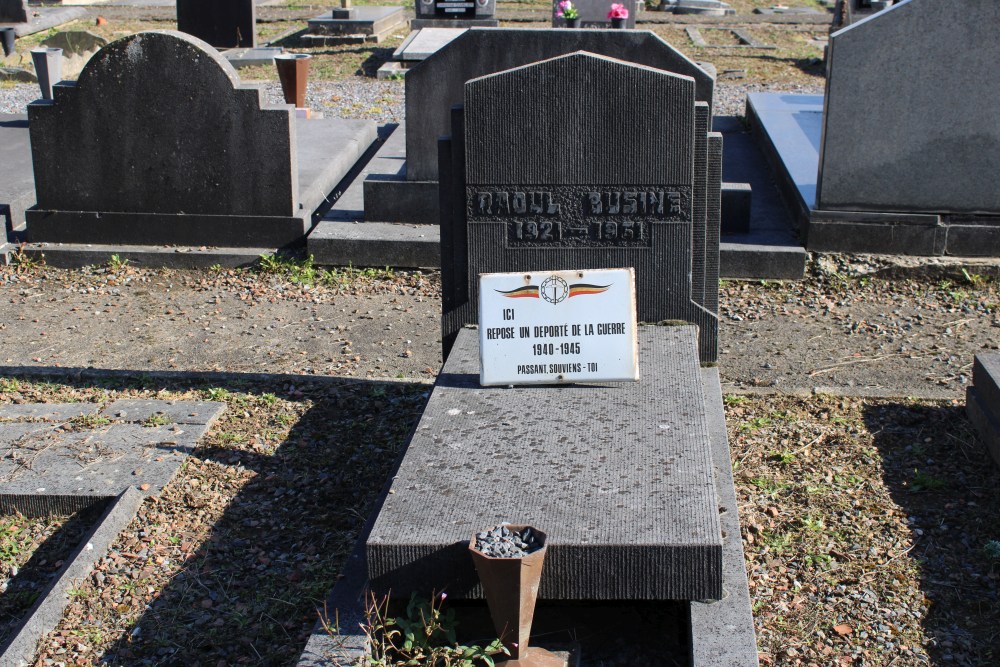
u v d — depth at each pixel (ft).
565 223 16.39
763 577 13.55
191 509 15.39
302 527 15.05
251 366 20.83
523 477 12.42
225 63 25.55
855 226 24.90
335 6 82.84
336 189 31.76
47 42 58.49
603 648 11.94
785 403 18.72
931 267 24.63
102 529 14.58
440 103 26.16
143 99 25.72
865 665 11.98
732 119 42.22
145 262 26.37
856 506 15.21
